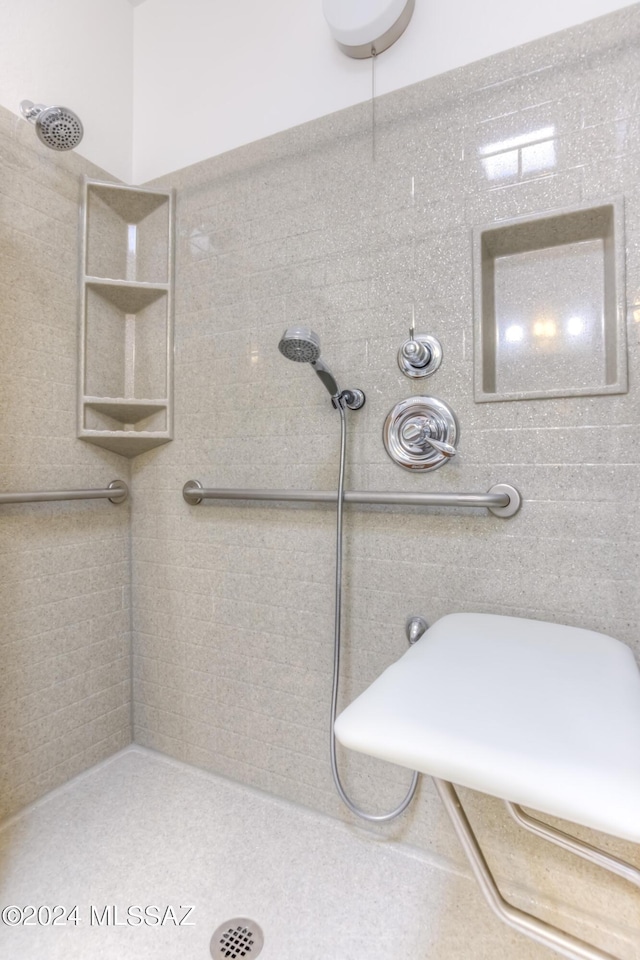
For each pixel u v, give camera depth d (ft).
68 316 4.06
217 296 4.12
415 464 3.27
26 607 3.76
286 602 3.83
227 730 4.15
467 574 3.17
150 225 4.48
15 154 3.64
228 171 4.07
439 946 2.76
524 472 3.00
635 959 2.70
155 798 3.93
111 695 4.46
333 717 3.34
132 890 3.08
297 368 3.76
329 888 3.12
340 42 3.43
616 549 2.79
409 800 3.23
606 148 2.78
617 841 2.81
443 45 3.23
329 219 3.61
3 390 3.59
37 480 3.82
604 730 1.57
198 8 4.27
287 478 3.80
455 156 3.18
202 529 4.22
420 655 2.20
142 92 4.56
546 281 3.06
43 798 3.87
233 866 3.28
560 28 2.91
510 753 1.46
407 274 3.33
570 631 2.54
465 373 3.14
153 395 4.44
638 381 2.72
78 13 4.10
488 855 3.14
